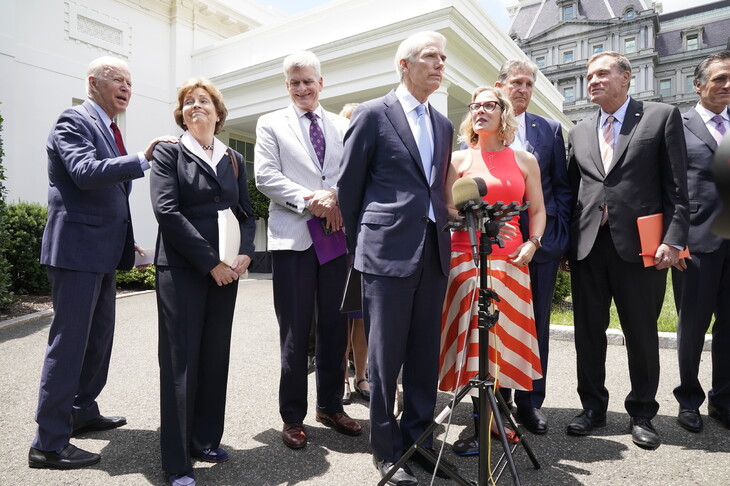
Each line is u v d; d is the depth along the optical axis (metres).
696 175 3.06
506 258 2.67
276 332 5.54
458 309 2.67
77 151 2.47
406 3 9.41
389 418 2.32
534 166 2.83
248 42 11.70
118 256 2.71
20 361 4.29
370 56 9.45
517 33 56.84
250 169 13.62
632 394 2.85
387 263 2.31
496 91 2.74
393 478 2.21
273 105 11.16
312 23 10.77
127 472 2.39
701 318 2.97
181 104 2.54
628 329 2.84
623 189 2.81
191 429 2.51
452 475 2.12
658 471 2.38
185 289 2.35
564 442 2.73
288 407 2.75
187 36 12.54
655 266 2.72
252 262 2.64
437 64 2.42
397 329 2.32
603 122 3.03
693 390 2.99
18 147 9.48
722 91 3.01
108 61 2.77
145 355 4.56
